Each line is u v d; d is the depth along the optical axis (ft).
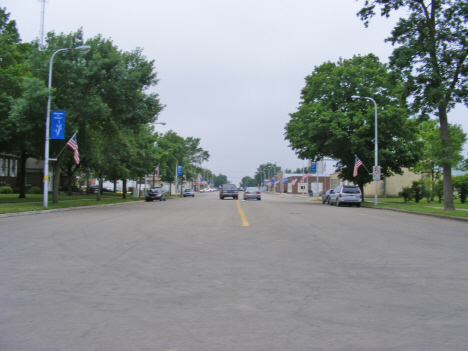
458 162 117.08
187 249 33.06
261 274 24.41
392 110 120.88
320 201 168.86
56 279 22.82
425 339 14.61
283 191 409.08
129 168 153.58
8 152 116.06
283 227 50.57
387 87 125.70
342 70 130.21
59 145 91.45
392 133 129.70
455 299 19.53
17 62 106.93
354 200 114.93
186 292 20.40
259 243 36.65
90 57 92.48
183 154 287.28
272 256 30.25
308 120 132.46
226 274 24.35
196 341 14.35
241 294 20.10
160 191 160.86
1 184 174.50
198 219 61.41
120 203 122.52
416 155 125.59
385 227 52.54
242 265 26.96
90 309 17.74
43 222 54.85
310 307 18.12
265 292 20.48
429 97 76.95
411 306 18.39
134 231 44.88
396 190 197.06
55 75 89.35
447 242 38.88
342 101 131.13
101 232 43.73
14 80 93.91
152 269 25.54
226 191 171.73
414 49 78.74
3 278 23.00
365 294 20.24
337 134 121.08
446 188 81.15
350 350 13.65
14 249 32.40
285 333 15.08
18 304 18.35
